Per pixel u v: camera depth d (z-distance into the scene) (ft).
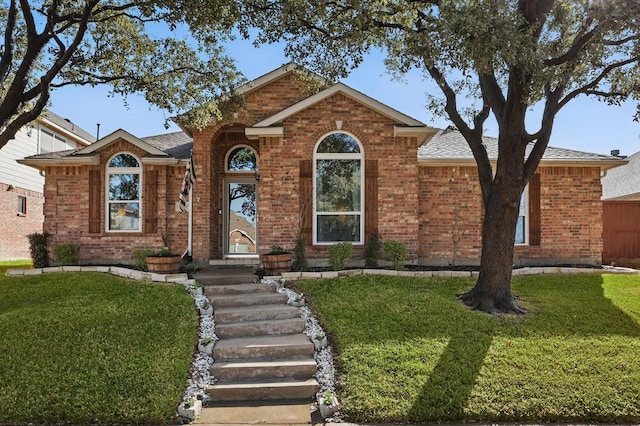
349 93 40.73
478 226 46.09
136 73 40.14
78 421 18.71
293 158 40.86
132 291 31.99
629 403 19.61
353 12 29.01
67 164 45.39
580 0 25.95
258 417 19.31
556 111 29.50
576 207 46.62
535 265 46.01
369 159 41.09
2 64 33.50
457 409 19.10
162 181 45.93
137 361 22.39
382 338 24.98
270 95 45.42
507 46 23.03
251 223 52.95
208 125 45.01
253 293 32.71
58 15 35.37
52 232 45.57
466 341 24.72
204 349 24.36
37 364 22.04
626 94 30.35
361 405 19.36
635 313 29.01
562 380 21.02
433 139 53.88
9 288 33.78
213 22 32.17
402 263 38.93
